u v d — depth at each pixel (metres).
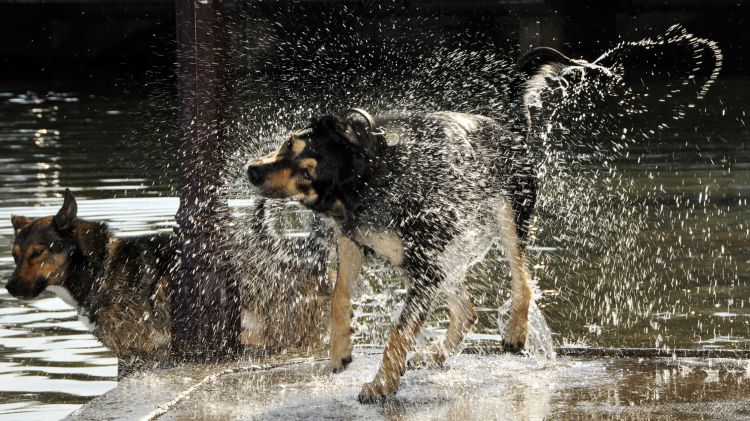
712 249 10.66
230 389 6.29
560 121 22.91
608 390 6.08
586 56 36.72
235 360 7.12
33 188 14.70
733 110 25.61
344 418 5.62
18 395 6.69
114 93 32.22
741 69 36.66
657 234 11.44
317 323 7.99
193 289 7.20
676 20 38.53
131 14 40.44
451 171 6.47
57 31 41.31
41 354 7.64
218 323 7.22
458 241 6.61
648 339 7.64
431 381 6.39
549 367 6.70
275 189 6.11
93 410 5.78
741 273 9.62
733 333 7.75
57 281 7.91
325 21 32.28
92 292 7.88
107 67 40.84
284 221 11.13
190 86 7.10
